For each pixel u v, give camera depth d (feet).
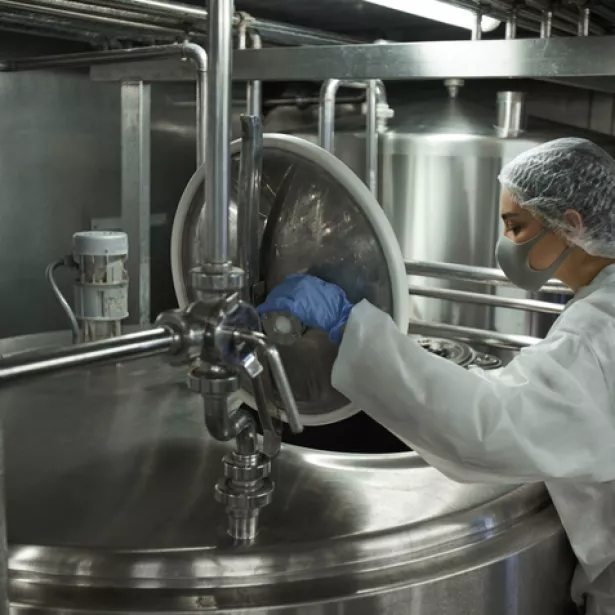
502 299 5.73
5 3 5.36
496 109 7.29
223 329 2.66
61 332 6.04
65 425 4.36
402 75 5.15
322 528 3.23
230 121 2.69
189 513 3.32
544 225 3.59
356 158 7.47
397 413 3.03
